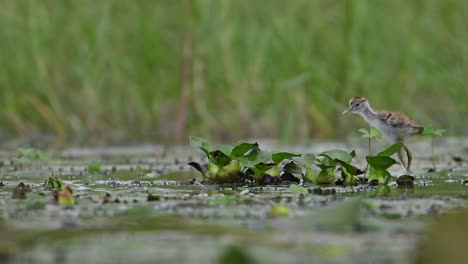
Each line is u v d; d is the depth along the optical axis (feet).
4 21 60.49
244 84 59.67
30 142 56.70
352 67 58.90
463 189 27.35
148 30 60.49
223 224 20.34
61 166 39.01
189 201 24.57
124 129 60.34
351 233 18.90
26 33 60.39
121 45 60.70
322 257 16.39
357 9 59.41
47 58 60.39
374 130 31.76
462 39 62.44
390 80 60.18
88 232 19.36
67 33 60.59
